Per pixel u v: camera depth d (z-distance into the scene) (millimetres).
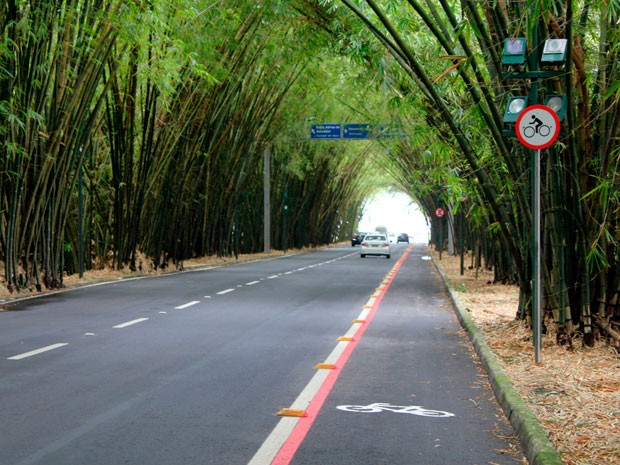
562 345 8797
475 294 17250
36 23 14289
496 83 9602
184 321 12211
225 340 10164
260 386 7156
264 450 5027
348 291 18703
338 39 14008
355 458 4863
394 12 10734
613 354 8328
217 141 30172
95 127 21922
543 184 9336
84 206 23094
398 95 12523
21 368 7941
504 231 9844
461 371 7996
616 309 8797
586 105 8234
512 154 9562
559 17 8219
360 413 6109
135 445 5113
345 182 64188
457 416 6016
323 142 47406
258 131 34219
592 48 9164
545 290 9531
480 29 8336
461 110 11008
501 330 10445
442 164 12609
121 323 11805
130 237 23812
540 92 9039
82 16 14703
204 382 7316
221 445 5141
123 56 19953
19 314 12930
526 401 6164
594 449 4770
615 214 8438
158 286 19438
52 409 6125
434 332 11219
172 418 5879
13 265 16422
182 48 15633
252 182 44688
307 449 5062
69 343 9711
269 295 17250
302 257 42500
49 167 16875
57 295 16594
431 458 4867
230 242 37969
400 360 8688
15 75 14633
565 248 8914
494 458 4867
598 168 8477
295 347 9617
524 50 7715
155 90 21875
